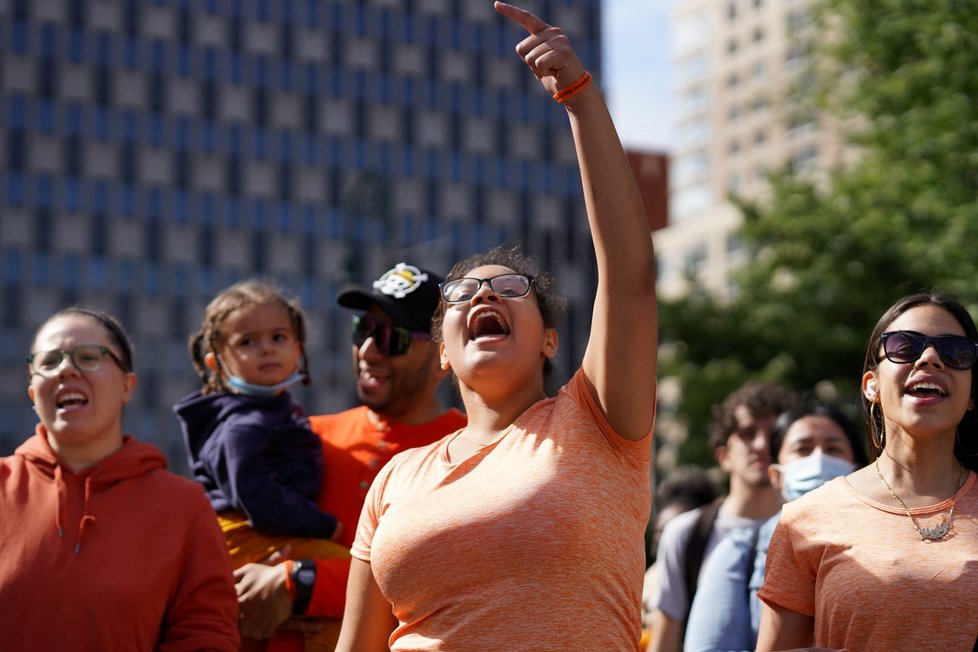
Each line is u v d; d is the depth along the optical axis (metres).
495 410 3.89
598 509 3.56
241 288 5.40
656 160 87.88
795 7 94.31
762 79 96.00
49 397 4.50
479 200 71.25
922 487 4.00
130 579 4.27
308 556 4.96
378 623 3.92
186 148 67.25
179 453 65.38
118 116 66.19
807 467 5.41
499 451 3.74
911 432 3.98
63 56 65.44
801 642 4.07
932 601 3.75
